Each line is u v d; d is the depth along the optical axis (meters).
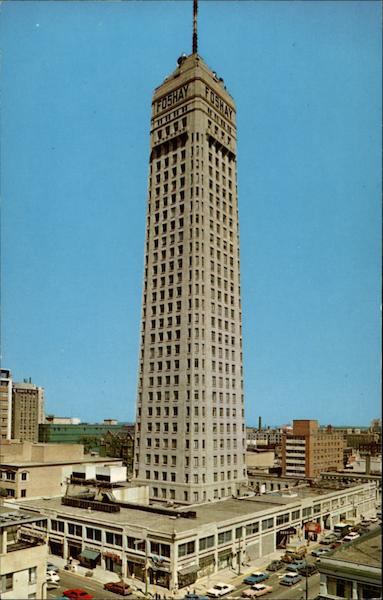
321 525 122.00
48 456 130.50
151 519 90.19
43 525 98.31
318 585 79.19
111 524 86.44
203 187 138.50
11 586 60.03
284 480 160.50
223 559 88.88
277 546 104.44
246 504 110.00
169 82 149.38
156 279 140.88
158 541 79.56
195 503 120.44
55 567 85.12
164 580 78.50
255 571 87.94
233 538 91.25
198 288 132.75
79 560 90.12
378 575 57.19
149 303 141.12
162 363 134.50
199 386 128.50
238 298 145.62
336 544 104.88
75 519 92.75
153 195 146.62
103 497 104.88
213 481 127.44
